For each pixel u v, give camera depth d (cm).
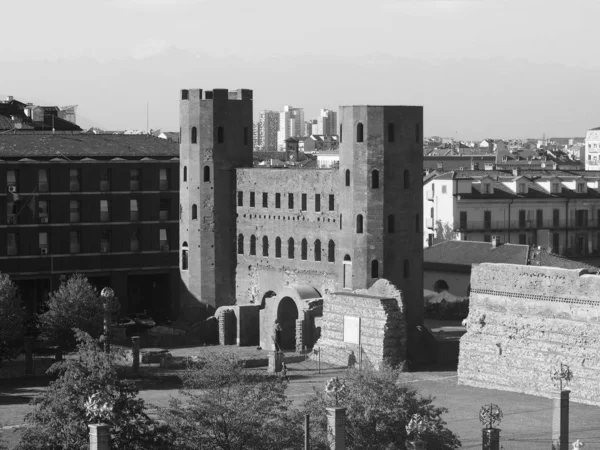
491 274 14062
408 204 16288
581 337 13212
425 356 15800
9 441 11156
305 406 9925
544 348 13550
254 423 9500
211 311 18400
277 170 17688
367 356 15312
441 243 19400
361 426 9644
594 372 13050
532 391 13638
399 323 15262
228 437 9488
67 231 19375
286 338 16975
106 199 19675
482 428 11000
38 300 19375
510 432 11906
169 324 19025
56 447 9175
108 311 14138
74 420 9156
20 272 19050
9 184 18950
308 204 17188
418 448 9325
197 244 18400
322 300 16588
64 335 15300
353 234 16275
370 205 16125
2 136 19812
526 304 13725
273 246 17812
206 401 9544
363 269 16200
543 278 13575
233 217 18438
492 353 14000
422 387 14112
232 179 18425
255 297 18175
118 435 9150
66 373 9475
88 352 9669
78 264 19475
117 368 11469
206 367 10269
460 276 18600
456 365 15562
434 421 9881
